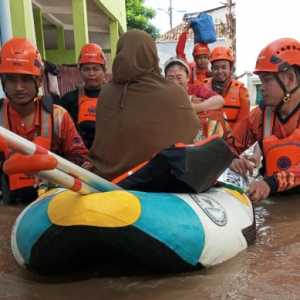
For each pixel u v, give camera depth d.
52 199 2.73
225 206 3.09
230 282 2.55
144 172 2.94
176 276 2.67
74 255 2.67
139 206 2.59
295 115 4.45
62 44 17.08
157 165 2.92
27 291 2.57
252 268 2.75
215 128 5.18
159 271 2.71
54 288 2.60
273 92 4.38
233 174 3.75
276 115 4.55
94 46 5.93
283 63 4.29
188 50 16.83
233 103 6.66
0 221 4.04
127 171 3.01
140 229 2.52
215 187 3.41
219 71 6.71
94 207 2.50
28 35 7.48
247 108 6.70
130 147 3.02
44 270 2.76
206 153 2.99
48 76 6.96
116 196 2.59
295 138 4.40
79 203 2.53
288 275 2.63
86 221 2.48
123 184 2.93
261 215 4.02
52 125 4.43
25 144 2.30
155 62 3.18
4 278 2.76
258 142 4.72
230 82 6.76
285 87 4.37
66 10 13.87
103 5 13.45
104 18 15.65
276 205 4.34
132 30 3.20
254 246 3.16
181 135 3.05
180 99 3.10
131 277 2.69
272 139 4.47
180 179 2.88
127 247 2.55
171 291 2.47
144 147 2.99
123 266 2.83
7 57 4.03
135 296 2.44
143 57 3.10
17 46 4.06
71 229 2.50
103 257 2.79
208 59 7.40
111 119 3.11
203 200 2.96
